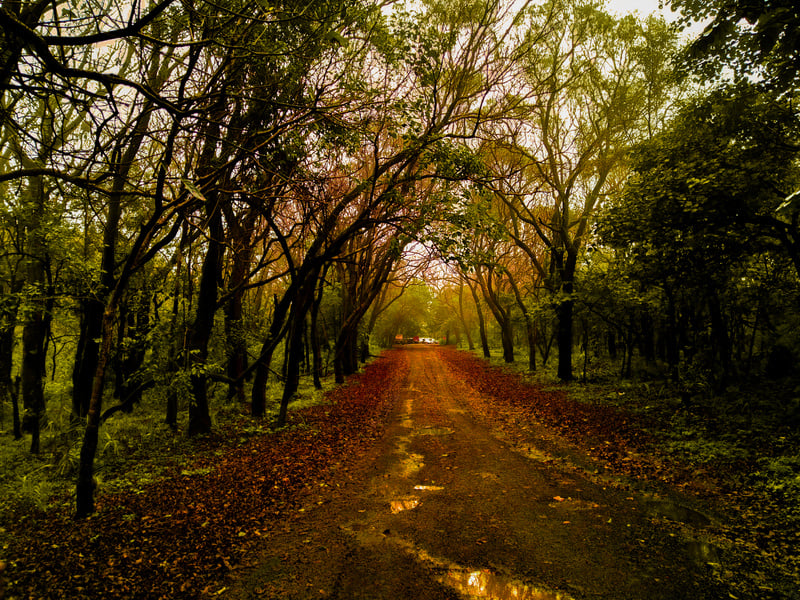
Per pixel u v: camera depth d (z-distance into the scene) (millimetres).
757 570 3924
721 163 8312
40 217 8211
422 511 5562
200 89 6301
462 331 70688
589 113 17109
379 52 8359
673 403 10891
